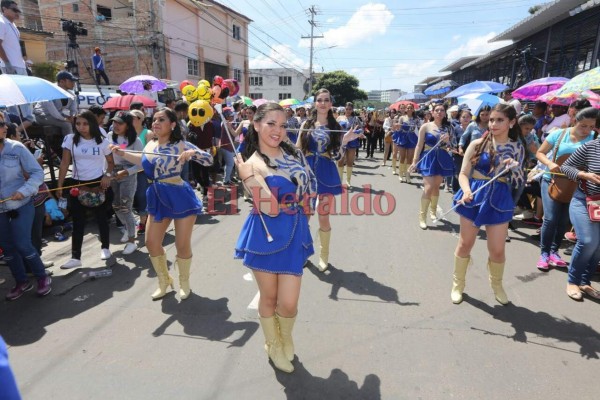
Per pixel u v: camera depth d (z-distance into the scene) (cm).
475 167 364
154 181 367
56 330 334
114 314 359
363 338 318
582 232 367
